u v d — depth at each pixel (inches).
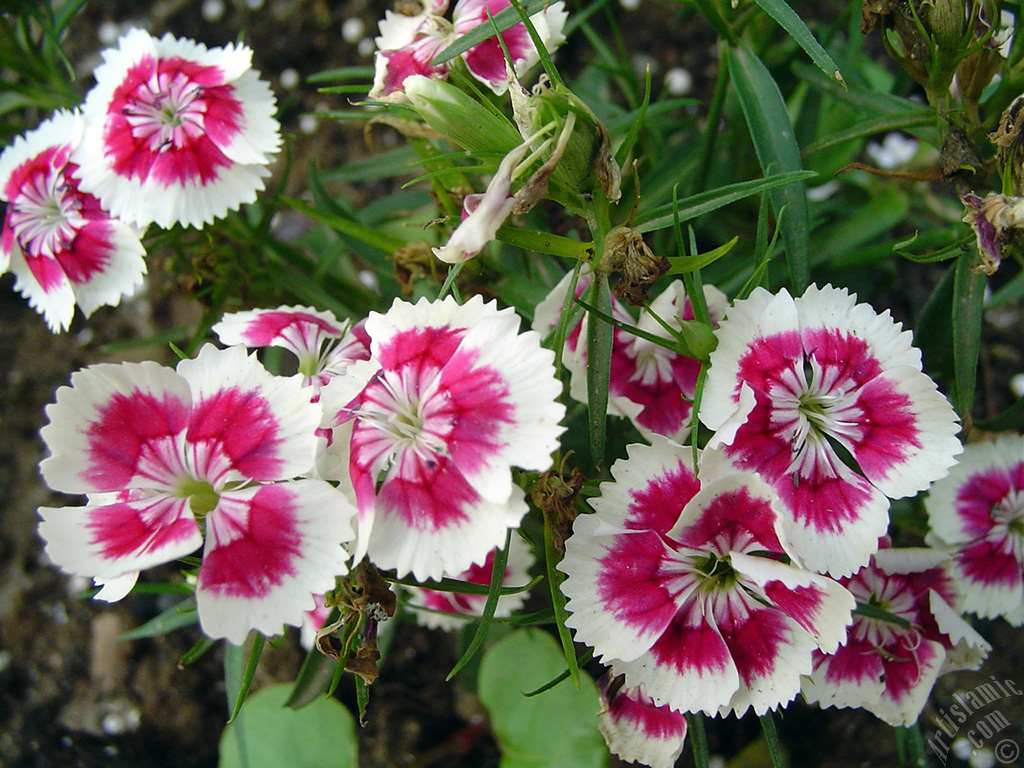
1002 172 5.4
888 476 5.1
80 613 10.1
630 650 5.1
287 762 7.9
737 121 8.5
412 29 6.5
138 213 6.6
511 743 7.7
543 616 5.4
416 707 9.2
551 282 7.3
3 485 10.6
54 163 6.9
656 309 5.8
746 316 5.2
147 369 5.1
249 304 8.2
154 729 9.6
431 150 6.7
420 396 5.0
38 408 11.0
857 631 5.9
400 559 4.7
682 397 5.9
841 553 5.1
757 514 5.0
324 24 12.2
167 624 7.3
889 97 6.9
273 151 6.8
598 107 8.9
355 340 6.2
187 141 6.7
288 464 5.0
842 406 5.2
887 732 8.6
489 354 4.9
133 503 5.0
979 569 6.2
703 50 11.9
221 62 6.8
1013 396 10.1
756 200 8.8
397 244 7.1
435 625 7.7
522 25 6.2
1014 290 7.8
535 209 7.2
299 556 4.8
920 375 5.1
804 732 8.7
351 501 4.9
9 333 11.3
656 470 5.2
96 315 11.3
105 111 6.8
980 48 5.5
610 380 5.8
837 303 5.3
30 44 7.8
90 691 9.8
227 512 4.9
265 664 9.2
